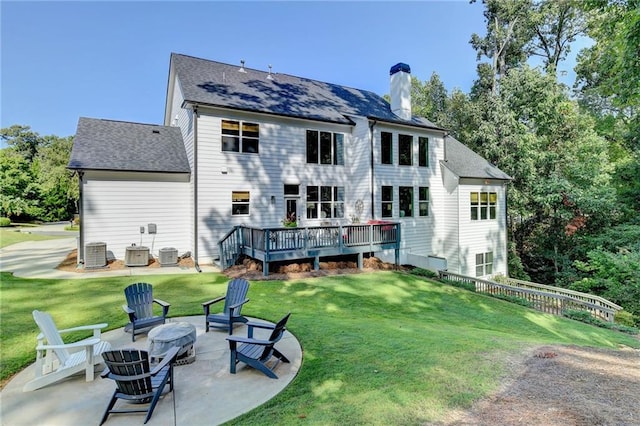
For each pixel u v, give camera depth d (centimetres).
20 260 1307
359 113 1722
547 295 1126
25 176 3331
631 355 584
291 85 1773
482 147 2147
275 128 1471
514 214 2092
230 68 1675
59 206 3569
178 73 1452
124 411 357
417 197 1705
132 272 1140
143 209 1313
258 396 393
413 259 1588
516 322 909
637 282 1291
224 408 368
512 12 2466
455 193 1708
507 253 1928
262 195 1436
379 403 365
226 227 1360
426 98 3120
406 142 1697
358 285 1088
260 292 941
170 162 1373
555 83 2106
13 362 487
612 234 1698
